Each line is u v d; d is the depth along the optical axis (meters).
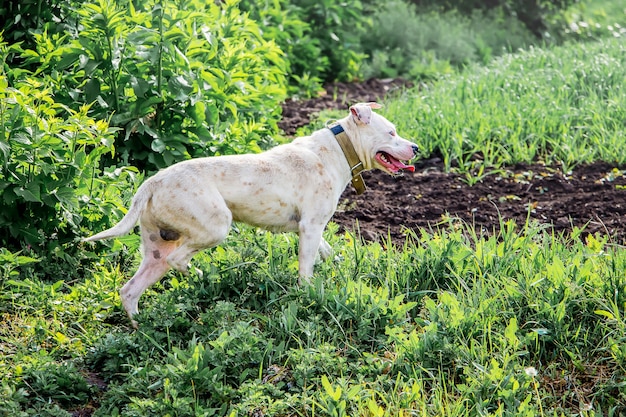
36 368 7.15
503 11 22.66
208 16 12.28
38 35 10.77
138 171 10.26
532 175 11.95
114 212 9.22
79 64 10.52
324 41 18.41
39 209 8.91
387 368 7.23
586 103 13.69
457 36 20.16
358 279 8.38
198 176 7.78
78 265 9.02
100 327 8.02
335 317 7.81
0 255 8.34
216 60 11.80
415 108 14.18
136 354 7.58
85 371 7.44
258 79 12.98
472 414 6.70
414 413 6.69
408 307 7.86
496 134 13.11
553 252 8.45
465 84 15.27
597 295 7.68
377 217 10.83
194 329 7.74
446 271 8.50
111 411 6.88
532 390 6.98
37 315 8.09
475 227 10.45
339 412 6.59
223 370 7.16
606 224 10.15
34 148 8.65
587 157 12.40
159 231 7.92
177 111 10.67
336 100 16.73
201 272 8.40
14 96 8.79
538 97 14.08
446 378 7.19
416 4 22.38
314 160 8.34
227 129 10.98
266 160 8.16
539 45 21.75
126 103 10.63
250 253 8.75
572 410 6.86
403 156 8.52
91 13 10.51
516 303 7.81
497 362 7.04
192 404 6.84
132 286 7.97
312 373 7.14
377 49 19.45
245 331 7.38
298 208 8.28
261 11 16.39
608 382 6.98
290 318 7.63
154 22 10.91
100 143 10.17
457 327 7.46
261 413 6.80
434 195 11.52
